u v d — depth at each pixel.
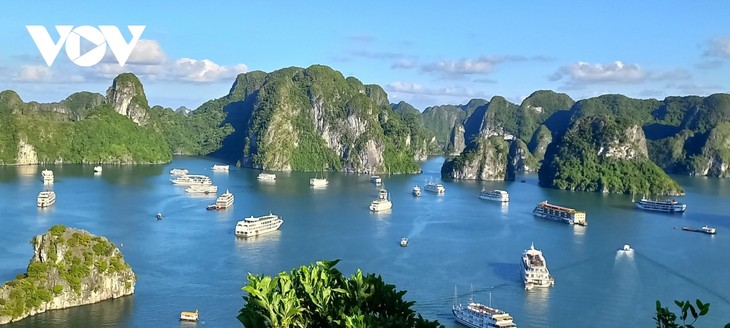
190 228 181.38
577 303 119.88
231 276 130.00
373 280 35.09
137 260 140.88
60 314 103.38
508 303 118.75
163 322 101.62
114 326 99.06
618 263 153.88
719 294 129.25
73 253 109.81
